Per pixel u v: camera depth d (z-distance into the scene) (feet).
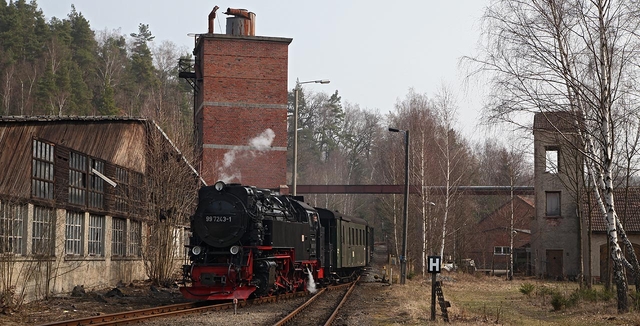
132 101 231.30
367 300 79.66
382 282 112.37
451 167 150.61
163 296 73.10
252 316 54.75
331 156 325.01
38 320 51.08
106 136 77.92
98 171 77.41
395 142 196.85
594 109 65.31
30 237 61.93
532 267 158.81
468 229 181.47
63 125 68.49
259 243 67.46
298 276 81.51
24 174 61.00
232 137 137.90
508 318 64.28
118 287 80.12
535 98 64.13
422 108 167.63
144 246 87.04
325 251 96.17
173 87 279.90
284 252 75.82
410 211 167.94
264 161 138.51
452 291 104.94
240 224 66.28
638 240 130.93
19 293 59.41
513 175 158.40
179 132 90.38
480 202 230.48
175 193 85.61
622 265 66.69
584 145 71.00
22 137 61.00
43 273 63.77
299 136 319.88
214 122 137.59
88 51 256.32
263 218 69.72
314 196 274.77
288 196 86.43
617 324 59.57
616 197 136.15
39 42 231.91
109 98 216.95
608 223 66.23
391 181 186.60
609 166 65.41
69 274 69.82
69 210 69.77
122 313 51.65
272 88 139.85
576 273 140.46
